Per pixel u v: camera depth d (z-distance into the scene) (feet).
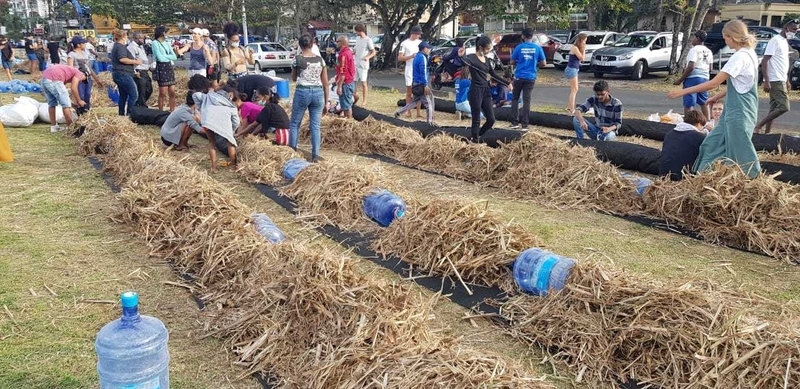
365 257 16.49
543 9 90.79
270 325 11.73
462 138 31.30
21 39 189.47
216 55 44.27
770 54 29.60
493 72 30.01
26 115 36.06
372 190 19.85
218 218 16.10
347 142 30.91
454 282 14.82
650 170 25.26
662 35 71.92
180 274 15.23
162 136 29.78
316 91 26.68
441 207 16.15
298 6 103.81
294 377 10.57
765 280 15.03
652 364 10.91
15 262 15.81
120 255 16.43
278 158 24.98
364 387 9.64
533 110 43.47
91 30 95.76
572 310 12.19
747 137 19.25
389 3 93.25
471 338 12.37
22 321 12.74
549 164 22.47
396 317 11.07
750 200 17.65
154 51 40.40
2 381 10.56
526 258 14.15
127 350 8.79
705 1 64.18
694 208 18.66
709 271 15.55
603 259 16.34
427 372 9.57
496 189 23.36
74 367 11.07
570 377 11.09
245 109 29.58
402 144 29.45
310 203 20.38
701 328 10.72
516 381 9.38
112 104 49.47
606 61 70.38
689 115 21.58
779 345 10.04
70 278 14.92
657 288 11.71
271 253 13.64
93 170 25.75
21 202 21.04
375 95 55.06
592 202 21.02
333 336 10.91
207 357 11.54
